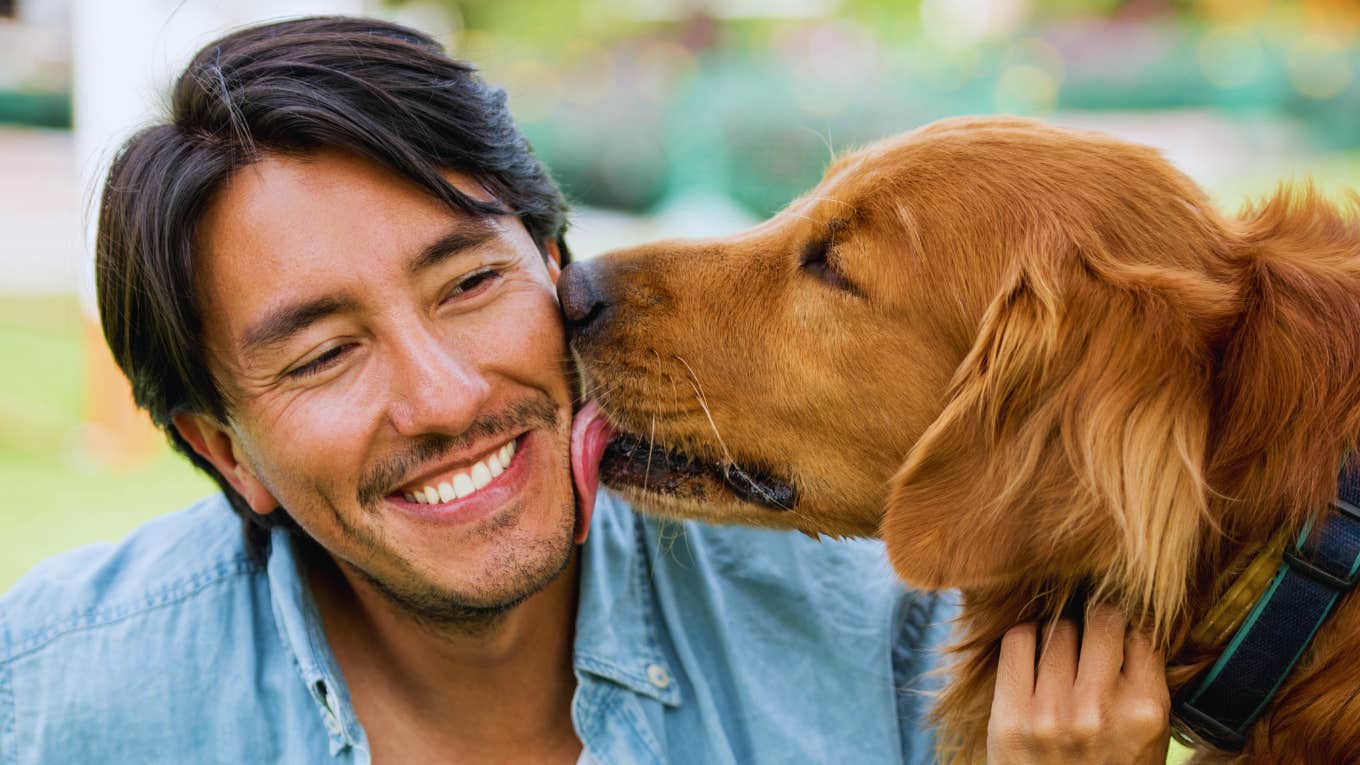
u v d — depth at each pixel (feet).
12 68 55.42
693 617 7.11
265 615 6.86
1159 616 6.15
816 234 7.64
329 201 5.80
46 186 46.42
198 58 6.11
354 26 6.38
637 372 7.65
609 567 7.04
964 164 7.37
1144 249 6.86
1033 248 6.88
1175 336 6.40
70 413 24.44
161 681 6.53
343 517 6.02
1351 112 51.57
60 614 6.74
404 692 6.86
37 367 27.84
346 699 6.47
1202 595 6.43
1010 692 6.36
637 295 7.75
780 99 49.03
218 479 6.95
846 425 7.48
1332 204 7.41
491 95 6.63
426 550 6.01
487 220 6.21
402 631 6.53
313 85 5.88
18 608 6.82
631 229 44.83
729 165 48.03
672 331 7.64
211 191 5.77
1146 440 6.23
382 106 5.92
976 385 6.66
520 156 6.79
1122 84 54.49
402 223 5.88
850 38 61.72
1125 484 6.15
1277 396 6.28
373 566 6.13
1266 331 6.39
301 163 5.82
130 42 22.30
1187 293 6.51
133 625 6.70
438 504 6.04
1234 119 53.31
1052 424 6.50
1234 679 6.27
